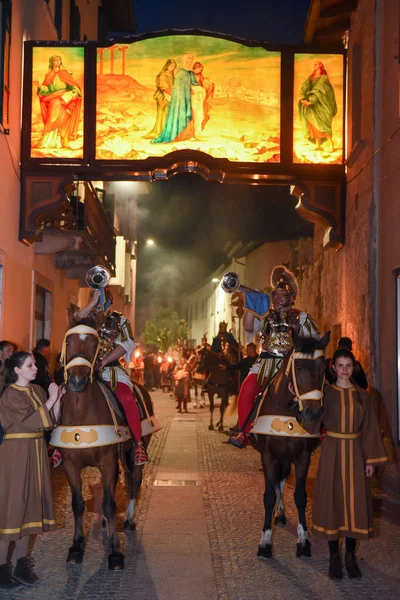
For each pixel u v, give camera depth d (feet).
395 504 27.78
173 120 39.19
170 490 30.53
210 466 36.99
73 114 38.99
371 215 35.29
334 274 46.44
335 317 46.14
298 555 20.84
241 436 22.48
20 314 38.47
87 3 62.69
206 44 39.47
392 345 31.81
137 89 39.24
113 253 66.85
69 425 19.58
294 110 39.60
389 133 33.04
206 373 54.85
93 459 19.57
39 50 38.93
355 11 39.73
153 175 39.37
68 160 38.60
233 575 19.15
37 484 18.52
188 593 17.72
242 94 39.47
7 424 18.24
